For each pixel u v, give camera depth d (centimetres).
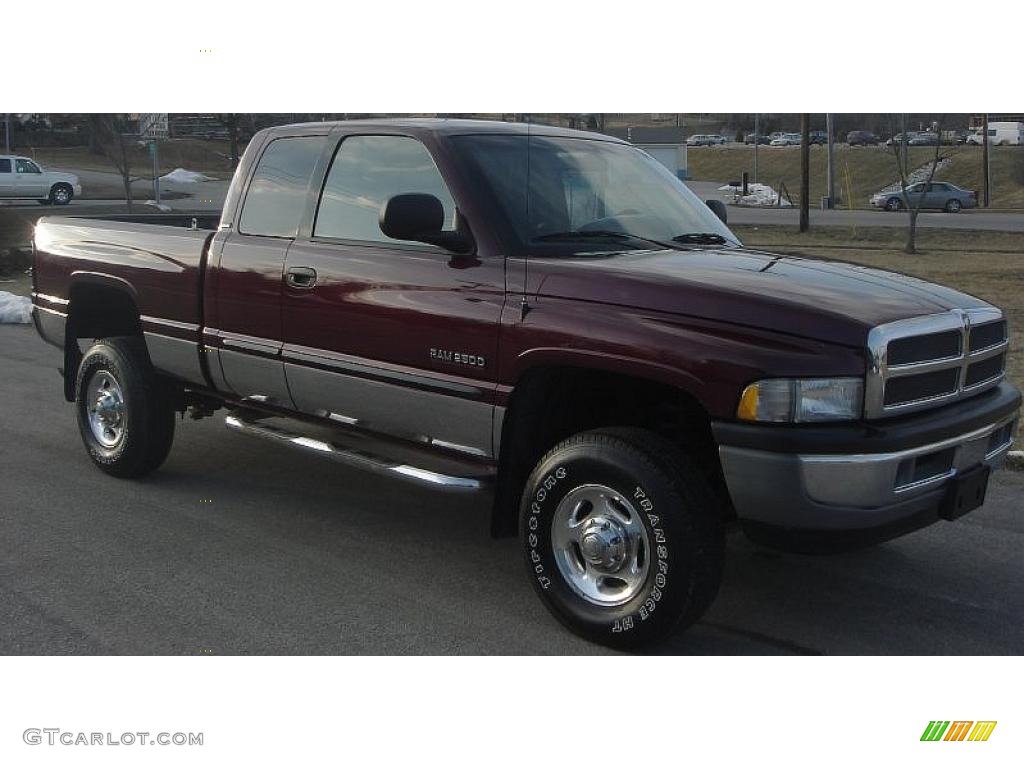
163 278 560
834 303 370
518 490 435
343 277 469
